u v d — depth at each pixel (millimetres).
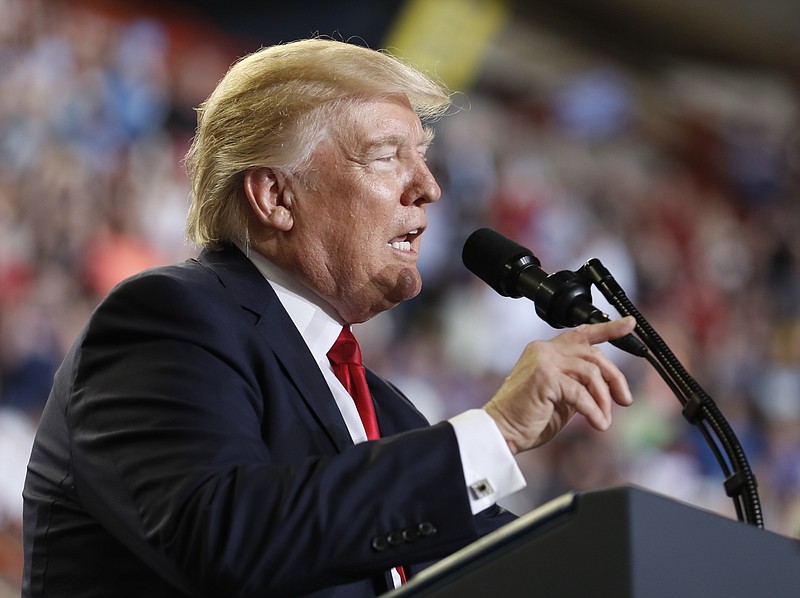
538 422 3637
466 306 19094
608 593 2459
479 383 18734
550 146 22906
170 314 4074
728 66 27438
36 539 4133
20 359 13344
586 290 4406
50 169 14203
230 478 3531
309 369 4383
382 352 18000
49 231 14008
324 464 3541
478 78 22281
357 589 4070
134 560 3939
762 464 21750
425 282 19016
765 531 2705
